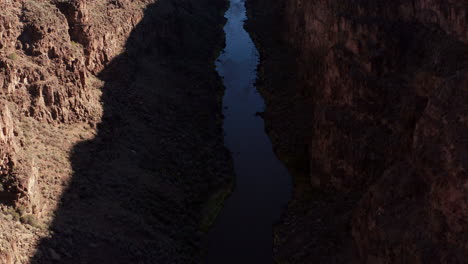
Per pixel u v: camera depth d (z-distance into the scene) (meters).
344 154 78.12
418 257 49.94
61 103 74.69
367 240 58.34
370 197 60.53
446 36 76.94
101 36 92.06
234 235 76.38
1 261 48.72
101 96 86.81
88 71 89.38
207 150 93.94
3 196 56.44
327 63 86.56
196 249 72.31
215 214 80.50
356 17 86.94
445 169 51.69
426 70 73.88
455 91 54.47
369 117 78.06
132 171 77.38
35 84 71.75
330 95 85.38
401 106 74.62
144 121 91.50
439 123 54.56
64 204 63.41
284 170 91.31
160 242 67.38
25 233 55.28
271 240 75.44
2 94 67.94
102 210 66.25
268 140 100.88
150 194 75.38
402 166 59.28
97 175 72.06
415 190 55.62
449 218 48.91
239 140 101.31
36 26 75.56
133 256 61.81
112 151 78.62
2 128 56.66
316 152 83.38
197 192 83.19
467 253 46.81
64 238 58.28
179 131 95.06
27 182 57.09
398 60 80.00
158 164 82.88
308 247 68.69
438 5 79.00
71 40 87.62
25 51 74.88
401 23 83.12
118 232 64.25
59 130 73.44
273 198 84.44
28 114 70.44
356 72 81.00
